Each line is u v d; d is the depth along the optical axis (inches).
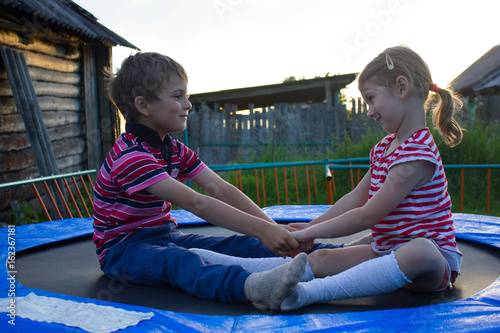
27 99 173.0
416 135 53.1
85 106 235.5
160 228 61.5
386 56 54.2
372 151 61.4
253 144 323.9
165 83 58.1
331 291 47.1
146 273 55.0
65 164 215.3
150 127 59.8
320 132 353.1
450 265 52.2
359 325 40.1
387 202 51.6
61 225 96.7
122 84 60.4
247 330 39.2
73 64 226.7
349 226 52.9
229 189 69.3
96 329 39.4
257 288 45.6
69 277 60.3
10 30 174.9
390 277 47.1
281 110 344.5
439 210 53.1
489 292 48.1
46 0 190.4
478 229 83.3
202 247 64.0
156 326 40.2
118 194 59.2
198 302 49.6
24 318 41.5
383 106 54.1
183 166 69.0
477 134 230.8
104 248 60.4
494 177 217.9
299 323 40.5
